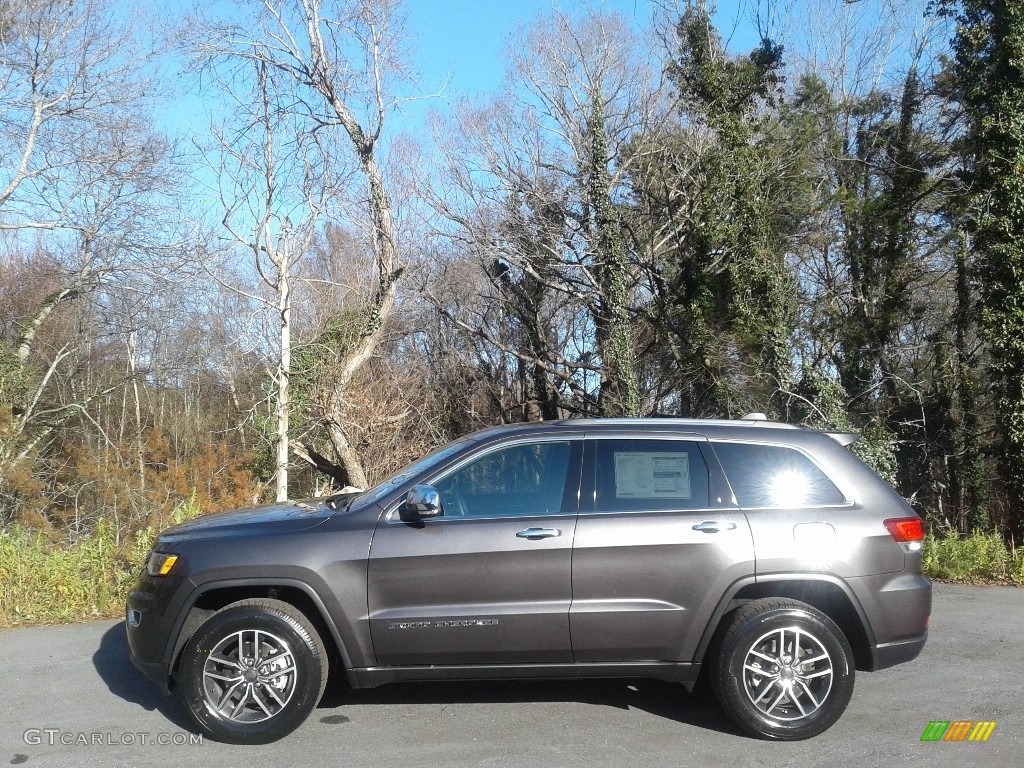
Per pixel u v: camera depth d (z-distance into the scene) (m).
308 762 4.73
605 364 24.95
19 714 5.52
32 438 22.67
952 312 22.19
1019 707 5.54
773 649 5.04
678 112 25.64
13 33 20.94
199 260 19.31
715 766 4.64
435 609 5.04
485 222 27.45
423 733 5.13
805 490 5.30
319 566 5.03
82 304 25.70
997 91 16.83
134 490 15.66
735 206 20.98
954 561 10.24
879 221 23.45
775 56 21.86
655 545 5.07
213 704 4.99
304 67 17.39
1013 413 16.42
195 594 5.08
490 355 29.84
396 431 21.05
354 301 21.91
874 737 5.05
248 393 25.03
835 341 23.42
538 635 5.03
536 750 4.88
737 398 20.73
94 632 7.61
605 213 23.36
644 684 6.04
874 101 24.95
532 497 5.23
